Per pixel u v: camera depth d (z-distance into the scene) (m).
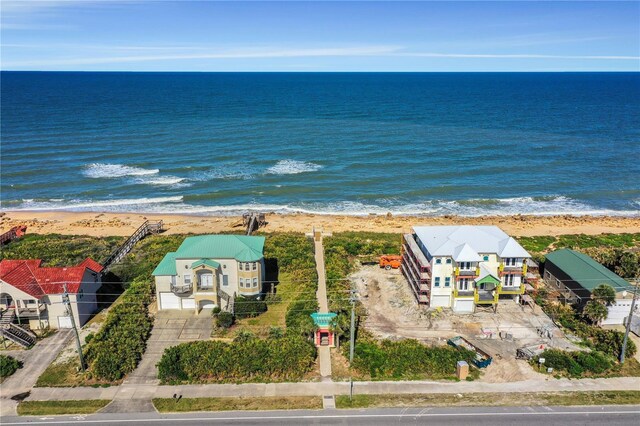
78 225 92.38
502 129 185.12
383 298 62.53
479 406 43.25
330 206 104.50
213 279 57.66
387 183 117.69
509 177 123.44
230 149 147.38
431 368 48.25
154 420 41.41
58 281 55.53
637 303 55.59
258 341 51.09
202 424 40.97
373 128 184.62
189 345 50.22
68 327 55.81
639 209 104.94
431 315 58.38
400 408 43.06
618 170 129.88
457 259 56.72
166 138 161.50
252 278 58.81
